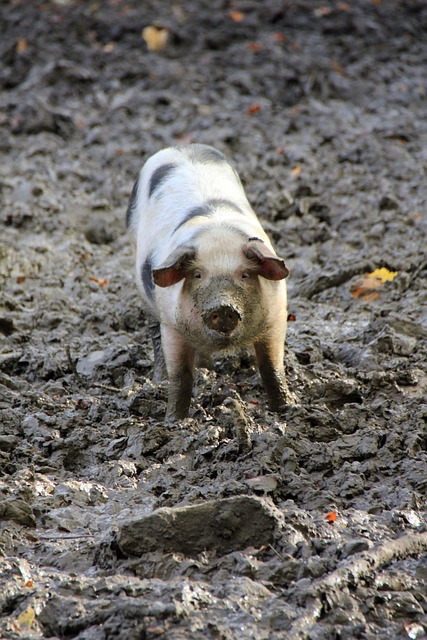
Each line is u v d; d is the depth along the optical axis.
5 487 8.32
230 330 8.24
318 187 17.16
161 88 22.28
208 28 25.06
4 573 7.16
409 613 6.80
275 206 16.12
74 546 7.66
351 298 13.33
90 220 16.25
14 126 20.31
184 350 9.45
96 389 10.70
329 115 21.00
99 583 6.99
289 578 7.07
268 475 8.36
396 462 8.85
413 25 25.47
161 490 8.46
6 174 17.97
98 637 6.43
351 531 7.71
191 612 6.59
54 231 15.77
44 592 6.88
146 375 11.15
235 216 9.38
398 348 11.52
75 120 20.66
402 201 16.59
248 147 18.86
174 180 10.34
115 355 11.17
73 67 22.78
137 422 9.55
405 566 7.32
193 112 20.89
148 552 7.33
